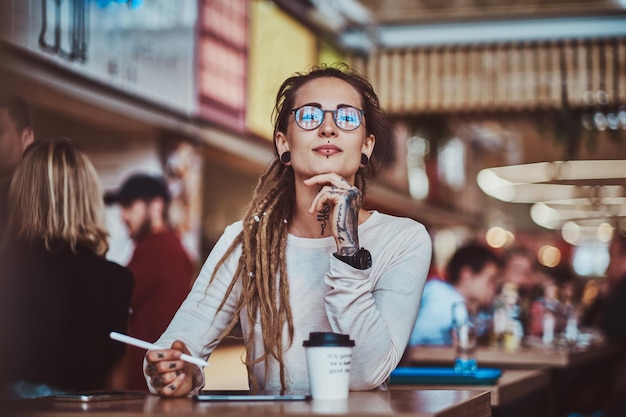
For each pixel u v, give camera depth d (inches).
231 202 295.9
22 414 61.0
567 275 311.4
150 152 221.1
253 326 78.4
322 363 67.3
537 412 182.4
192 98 212.5
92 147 223.3
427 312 185.2
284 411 58.1
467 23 231.1
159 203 164.1
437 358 169.5
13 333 105.7
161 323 147.5
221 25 222.4
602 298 307.6
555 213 626.5
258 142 241.4
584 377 248.4
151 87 198.5
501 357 172.6
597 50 225.0
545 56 228.2
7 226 110.1
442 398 67.9
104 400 68.6
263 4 237.3
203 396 67.3
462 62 233.6
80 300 109.4
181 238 221.6
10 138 116.0
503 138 526.9
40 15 164.2
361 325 69.4
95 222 112.5
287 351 77.2
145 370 72.0
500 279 270.1
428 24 233.5
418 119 273.3
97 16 180.1
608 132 255.9
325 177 71.2
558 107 229.8
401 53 238.1
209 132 223.8
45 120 215.3
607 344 232.4
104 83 182.7
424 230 80.3
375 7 229.6
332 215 70.4
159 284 147.9
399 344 73.9
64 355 107.7
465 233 562.3
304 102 78.7
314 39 258.2
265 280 77.5
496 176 490.3
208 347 79.7
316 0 228.5
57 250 109.3
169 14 204.2
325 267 77.7
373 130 83.4
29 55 161.9
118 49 186.7
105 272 112.0
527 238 652.7
